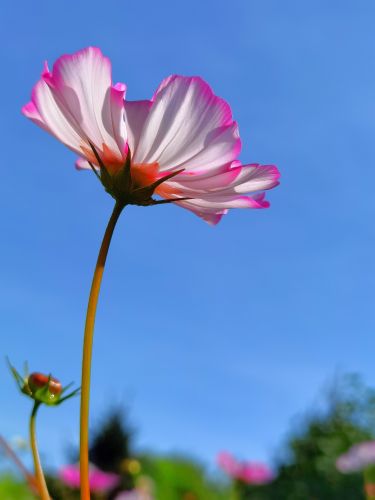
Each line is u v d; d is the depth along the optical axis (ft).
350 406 5.53
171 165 0.85
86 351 0.77
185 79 0.84
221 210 0.94
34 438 0.86
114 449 5.89
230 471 3.12
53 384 0.87
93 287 0.80
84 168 1.00
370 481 2.47
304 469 5.17
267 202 0.93
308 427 5.58
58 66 0.82
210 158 0.86
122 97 0.83
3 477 2.05
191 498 3.03
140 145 0.84
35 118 0.87
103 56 0.82
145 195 0.84
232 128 0.85
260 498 4.97
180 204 0.93
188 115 0.84
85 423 0.76
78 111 0.83
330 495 4.77
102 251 0.81
